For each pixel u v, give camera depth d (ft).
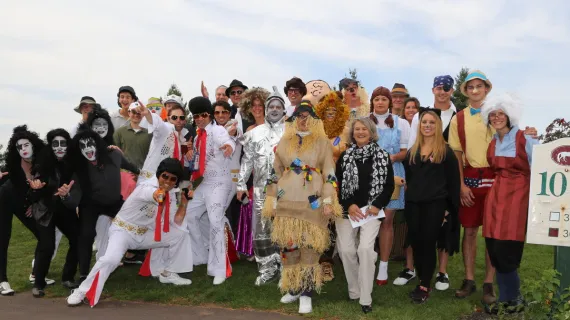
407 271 20.08
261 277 19.72
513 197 15.83
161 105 25.82
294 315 16.26
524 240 15.87
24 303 17.25
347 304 17.17
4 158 18.51
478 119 18.02
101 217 20.58
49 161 18.02
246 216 22.76
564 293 14.76
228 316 15.97
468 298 17.81
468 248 18.35
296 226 16.37
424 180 17.37
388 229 19.65
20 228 30.55
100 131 19.74
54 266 22.74
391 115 20.56
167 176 17.84
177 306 17.24
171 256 19.43
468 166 18.35
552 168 14.82
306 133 17.03
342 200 17.13
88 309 16.61
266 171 19.75
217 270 20.03
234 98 27.32
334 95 19.10
